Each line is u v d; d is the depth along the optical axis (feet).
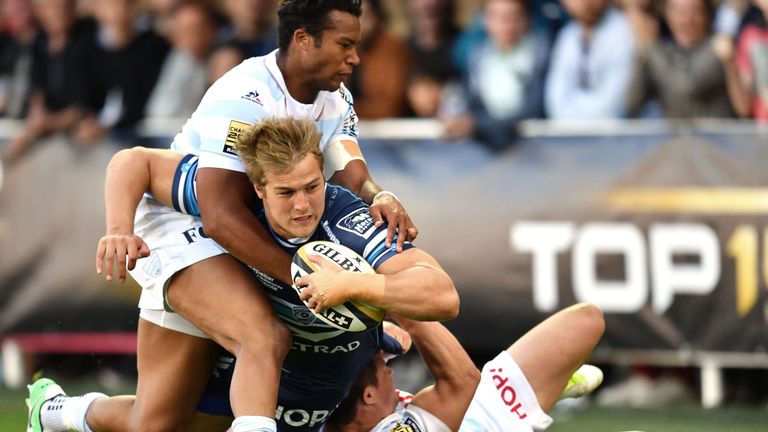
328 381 51.57
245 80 50.70
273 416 48.19
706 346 86.07
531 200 88.99
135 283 95.81
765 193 85.35
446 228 90.27
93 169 97.35
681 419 82.58
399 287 44.68
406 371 92.58
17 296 98.12
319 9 49.39
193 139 52.49
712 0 87.20
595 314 50.19
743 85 86.63
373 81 91.50
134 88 96.73
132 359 96.99
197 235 51.75
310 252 45.78
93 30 97.66
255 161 45.88
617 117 88.22
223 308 49.85
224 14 95.30
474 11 91.50
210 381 54.60
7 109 99.50
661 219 86.89
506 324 89.30
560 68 89.04
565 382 49.88
